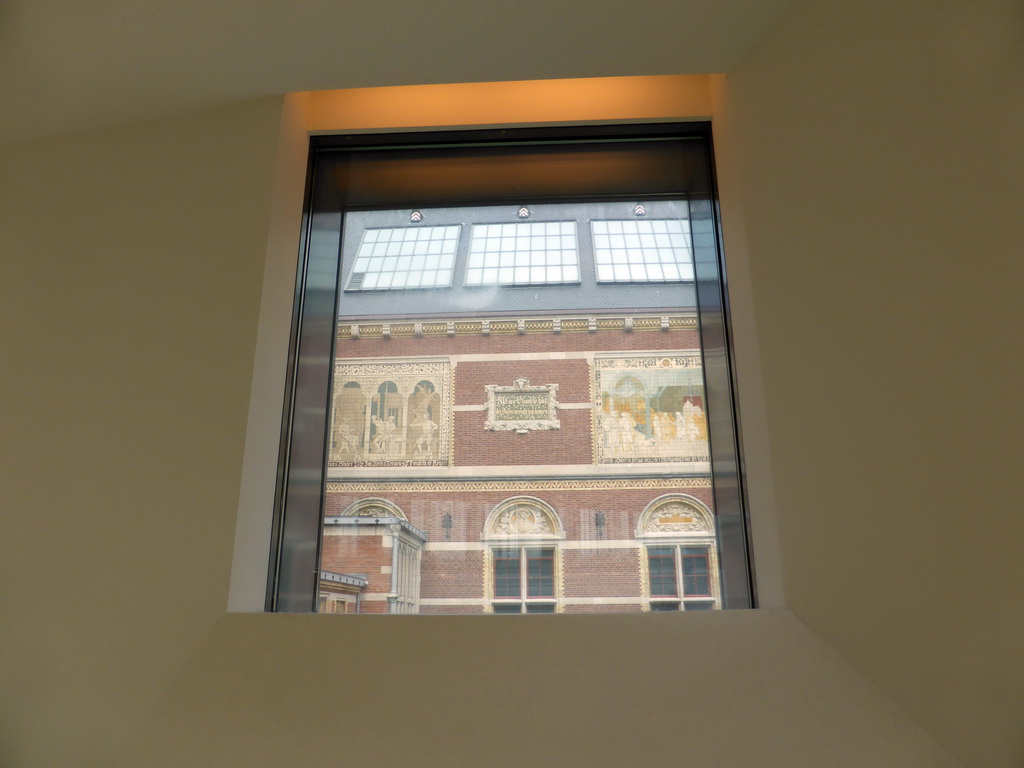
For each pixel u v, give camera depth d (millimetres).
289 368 2648
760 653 1918
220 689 1915
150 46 2285
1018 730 1467
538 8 2232
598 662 1946
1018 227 1566
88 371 2309
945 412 1667
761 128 2367
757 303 2285
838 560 1894
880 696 1746
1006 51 1634
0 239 2465
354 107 2963
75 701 1949
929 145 1779
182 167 2549
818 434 1998
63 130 2600
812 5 2184
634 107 2922
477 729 1782
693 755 1692
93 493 2182
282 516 2512
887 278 1849
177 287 2395
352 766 1714
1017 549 1499
